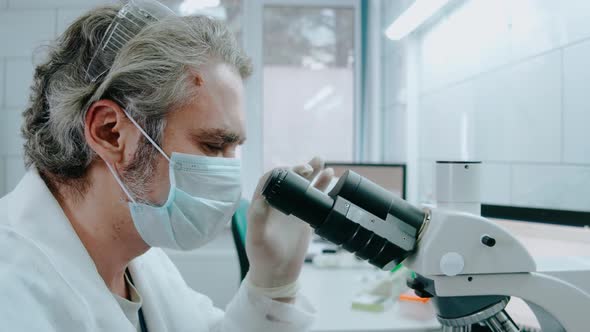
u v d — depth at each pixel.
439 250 0.53
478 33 1.74
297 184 0.57
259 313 0.81
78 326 0.56
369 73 2.95
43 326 0.51
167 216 0.68
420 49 2.32
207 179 0.69
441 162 0.61
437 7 1.83
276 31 2.95
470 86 1.80
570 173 1.24
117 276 0.76
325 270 1.79
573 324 0.57
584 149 1.18
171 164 0.66
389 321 1.17
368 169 2.27
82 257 0.64
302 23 2.96
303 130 2.99
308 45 2.97
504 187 1.56
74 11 2.29
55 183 0.68
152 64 0.63
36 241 0.61
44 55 0.69
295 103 2.98
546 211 1.18
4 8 2.28
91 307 0.60
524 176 1.45
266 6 2.92
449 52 1.98
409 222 0.57
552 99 1.31
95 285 0.63
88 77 0.64
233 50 0.70
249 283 0.83
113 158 0.65
